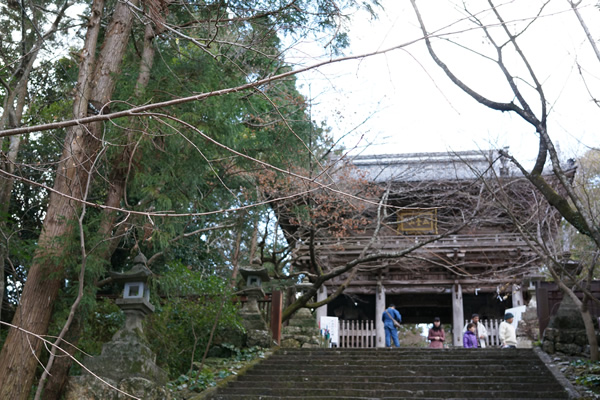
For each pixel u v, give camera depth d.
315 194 14.80
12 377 7.53
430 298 24.61
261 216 15.69
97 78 9.07
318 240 19.64
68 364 8.58
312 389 9.74
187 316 11.80
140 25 10.96
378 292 22.41
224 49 9.70
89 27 8.98
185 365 11.70
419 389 9.80
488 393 9.30
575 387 9.39
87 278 8.38
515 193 14.80
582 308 11.11
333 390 9.66
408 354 12.17
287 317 15.19
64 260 8.04
